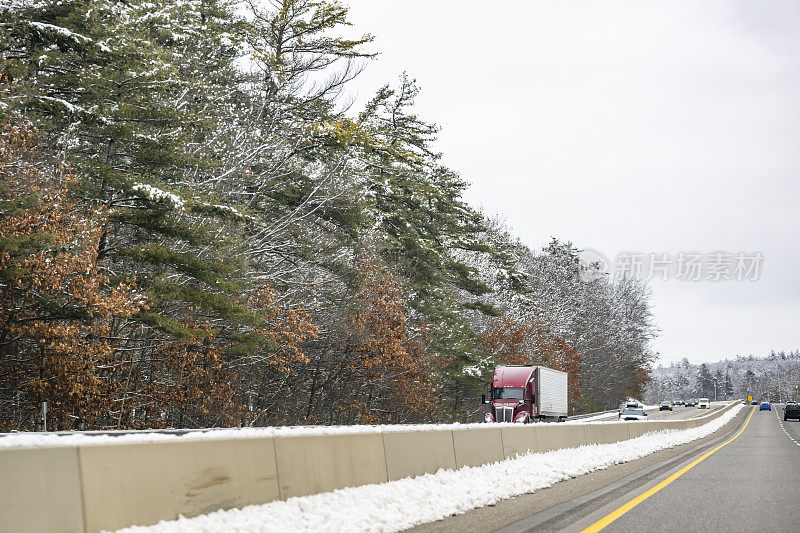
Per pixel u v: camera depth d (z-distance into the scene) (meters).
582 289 98.94
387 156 40.97
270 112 36.34
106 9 25.23
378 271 41.12
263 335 30.86
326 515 8.53
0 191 22.12
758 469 18.59
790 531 8.95
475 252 64.00
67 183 24.45
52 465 6.14
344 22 35.66
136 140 27.05
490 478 13.22
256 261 35.16
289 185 36.78
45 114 25.34
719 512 10.54
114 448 6.73
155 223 26.33
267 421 39.03
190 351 30.44
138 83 26.28
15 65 22.83
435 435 13.18
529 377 45.22
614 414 91.12
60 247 22.31
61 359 23.23
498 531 8.69
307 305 35.16
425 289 53.03
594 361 97.50
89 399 25.17
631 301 113.56
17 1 23.77
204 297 26.89
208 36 34.62
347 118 36.31
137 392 29.80
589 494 12.59
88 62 25.94
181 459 7.48
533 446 18.41
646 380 130.75
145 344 31.30
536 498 11.97
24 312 24.14
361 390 46.09
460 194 59.22
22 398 28.11
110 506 6.54
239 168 31.78
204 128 28.81
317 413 43.78
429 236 55.12
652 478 15.86
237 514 7.79
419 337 48.09
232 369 34.44
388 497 9.97
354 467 10.44
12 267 21.33
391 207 48.69
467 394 62.91
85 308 23.16
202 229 26.88
